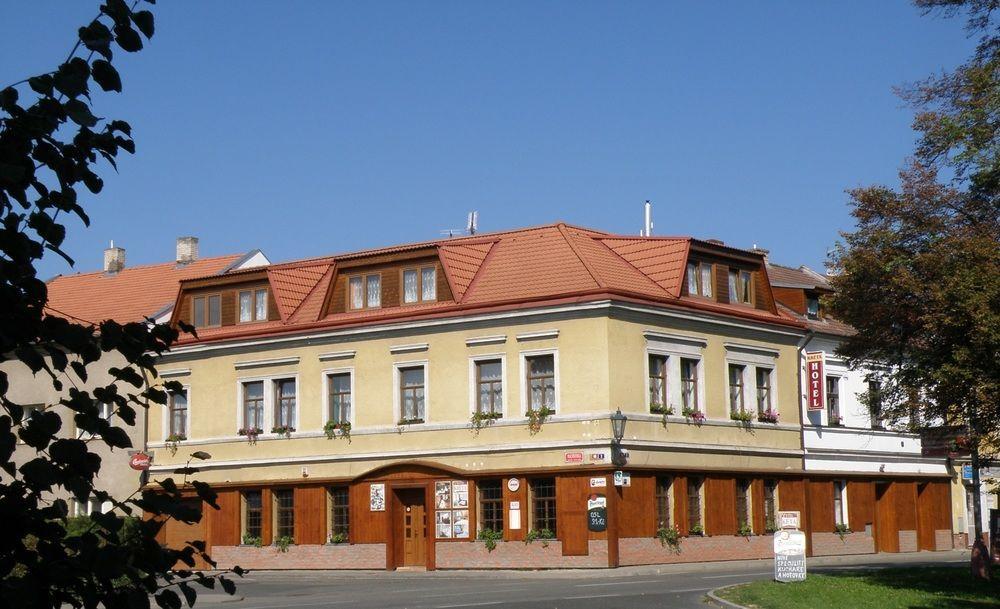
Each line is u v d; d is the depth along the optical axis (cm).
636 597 2639
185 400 4884
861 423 5103
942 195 2897
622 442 3966
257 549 4616
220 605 2708
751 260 4709
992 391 2575
